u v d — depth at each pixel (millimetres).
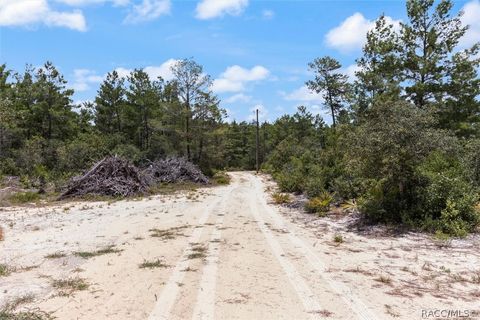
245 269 7207
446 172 12500
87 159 33000
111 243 9477
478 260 7875
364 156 11242
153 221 12922
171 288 6078
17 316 4844
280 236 10516
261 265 7512
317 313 5160
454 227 9984
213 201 19266
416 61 23938
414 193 11352
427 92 23656
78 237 10234
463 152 13008
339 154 20172
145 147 42562
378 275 6949
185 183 29781
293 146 45906
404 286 6348
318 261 7883
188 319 4910
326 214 14023
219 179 33375
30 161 32844
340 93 41594
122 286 6164
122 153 35031
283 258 8102
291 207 16562
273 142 71000
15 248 8945
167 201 19172
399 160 10875
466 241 9367
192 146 40344
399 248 9000
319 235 10688
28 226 11992
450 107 23562
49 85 40844
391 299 5730
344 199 15438
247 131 79625
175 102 39125
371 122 11594
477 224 10359
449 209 10406
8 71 44469
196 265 7453
